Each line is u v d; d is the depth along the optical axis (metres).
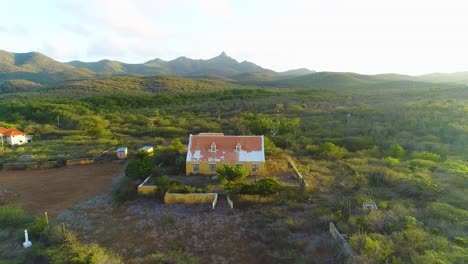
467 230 18.67
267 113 77.94
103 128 63.84
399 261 15.16
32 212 26.16
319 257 17.92
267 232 21.06
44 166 40.06
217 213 24.50
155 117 76.56
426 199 24.52
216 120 71.75
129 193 28.59
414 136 46.12
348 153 41.72
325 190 28.94
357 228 19.52
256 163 33.31
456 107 56.44
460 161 32.81
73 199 29.17
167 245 20.30
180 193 27.05
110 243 20.72
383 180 29.64
